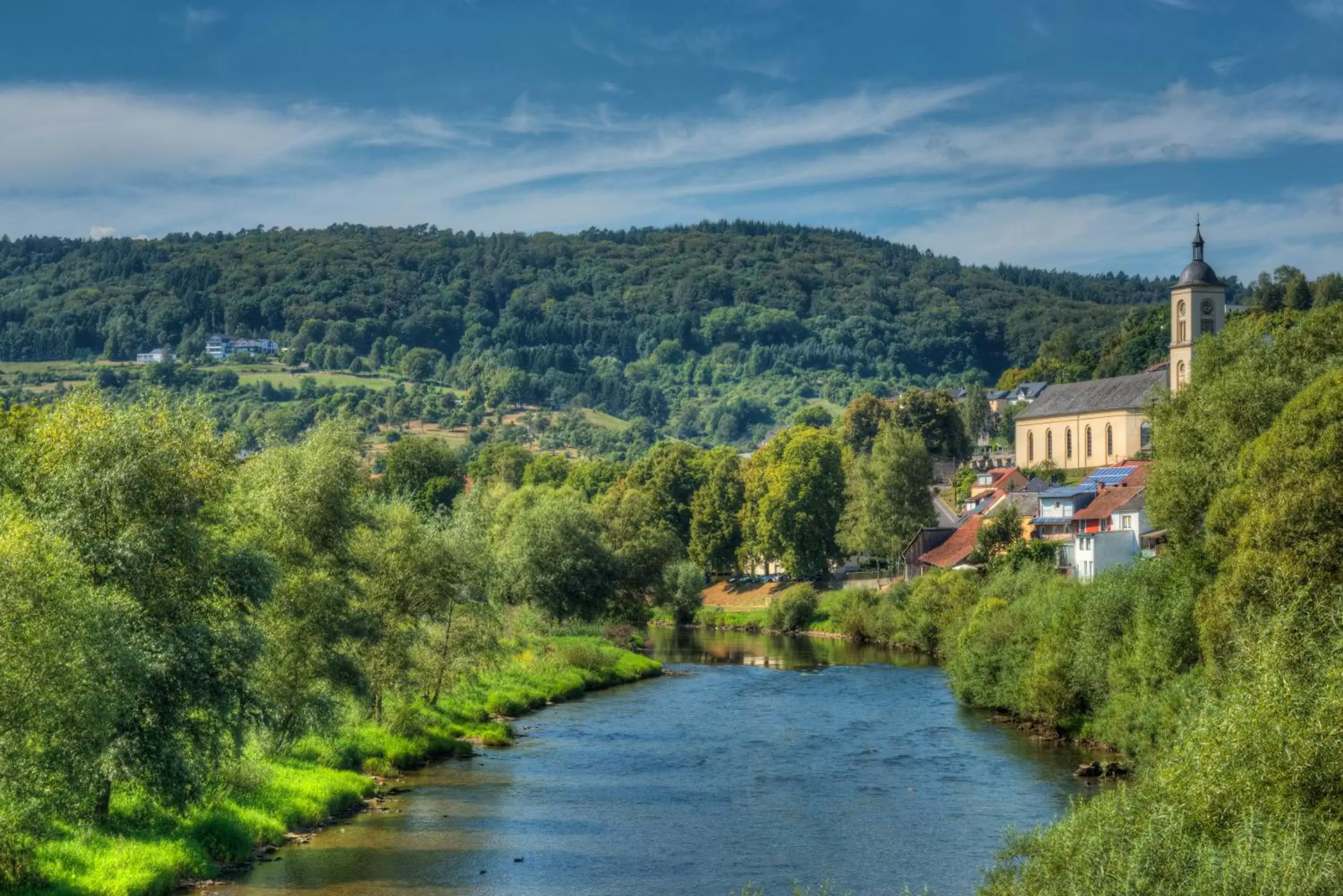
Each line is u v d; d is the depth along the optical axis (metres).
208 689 38.22
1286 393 61.78
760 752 63.78
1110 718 61.22
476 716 72.94
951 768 58.84
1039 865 29.64
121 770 35.28
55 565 33.38
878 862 42.09
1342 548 47.72
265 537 48.28
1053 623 70.75
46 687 31.97
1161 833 27.28
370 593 59.72
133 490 38.31
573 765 60.12
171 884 36.59
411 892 37.91
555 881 39.53
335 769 53.44
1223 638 49.75
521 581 110.62
